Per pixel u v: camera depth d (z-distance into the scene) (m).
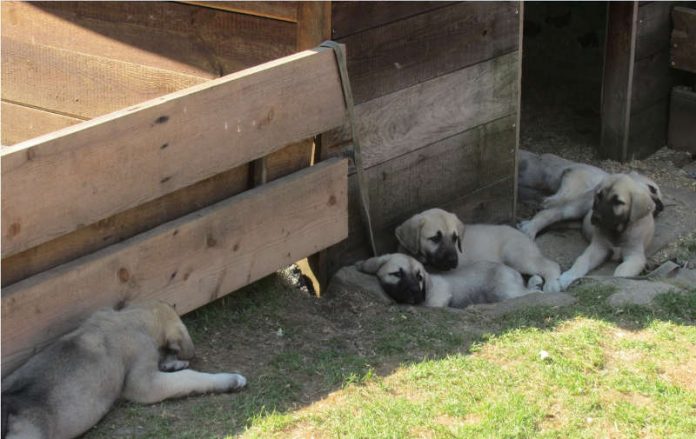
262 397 3.64
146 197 3.68
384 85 4.18
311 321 3.99
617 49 5.12
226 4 4.07
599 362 3.81
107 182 3.60
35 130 4.51
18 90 4.49
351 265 4.21
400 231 4.30
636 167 5.20
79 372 3.46
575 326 3.99
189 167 3.74
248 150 3.85
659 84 5.29
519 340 3.91
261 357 3.81
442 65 4.33
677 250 4.63
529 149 5.31
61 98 4.43
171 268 3.75
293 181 3.96
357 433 3.52
